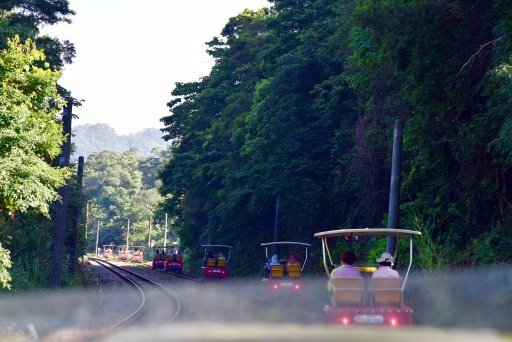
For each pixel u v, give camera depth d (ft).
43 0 138.31
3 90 60.80
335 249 120.06
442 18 67.92
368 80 94.27
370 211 112.06
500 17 64.54
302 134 126.82
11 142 59.06
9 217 67.26
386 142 99.81
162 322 63.36
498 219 70.08
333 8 118.01
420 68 71.31
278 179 129.29
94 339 47.39
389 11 67.82
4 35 99.86
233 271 168.04
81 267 209.67
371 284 42.96
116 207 573.33
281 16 147.02
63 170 65.77
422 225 75.00
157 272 213.66
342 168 121.08
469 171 73.00
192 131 207.72
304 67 127.44
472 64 67.87
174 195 219.82
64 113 88.69
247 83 186.29
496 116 61.46
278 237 130.82
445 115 73.41
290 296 90.79
